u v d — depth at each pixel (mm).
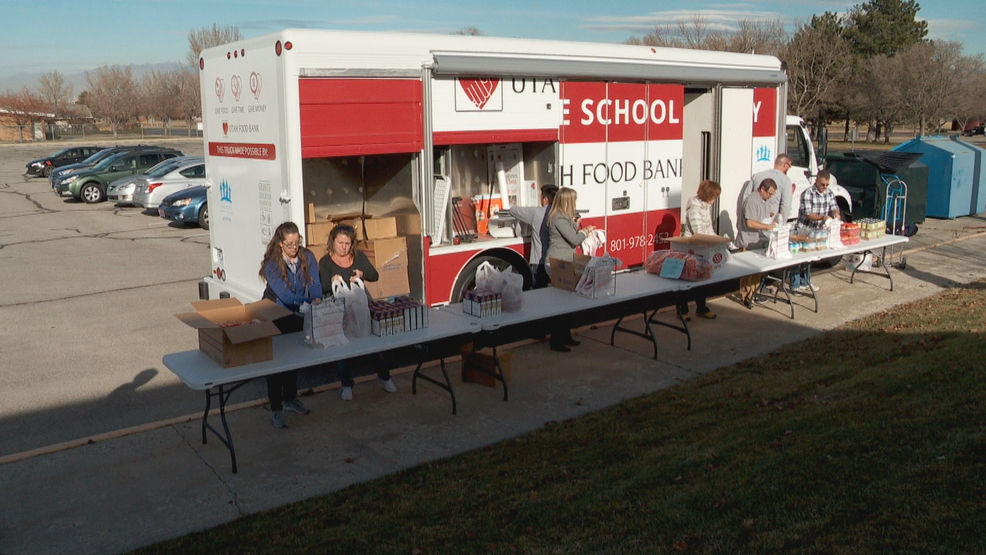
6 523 4293
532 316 6078
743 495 4137
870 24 49250
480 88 7059
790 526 3779
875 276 10508
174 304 9797
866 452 4574
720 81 9117
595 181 8148
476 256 7434
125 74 66125
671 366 6941
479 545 3803
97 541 4098
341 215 7188
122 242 14820
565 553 3676
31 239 15258
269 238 6492
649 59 8406
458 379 6715
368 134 6402
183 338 8250
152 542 4070
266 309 5133
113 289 10703
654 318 8578
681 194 9117
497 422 5711
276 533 4047
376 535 3969
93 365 7348
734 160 9555
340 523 4148
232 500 4551
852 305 8961
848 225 9094
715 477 4398
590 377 6691
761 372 6562
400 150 6613
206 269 12125
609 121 8156
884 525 3721
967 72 44875
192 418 5805
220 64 6938
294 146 6043
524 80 7375
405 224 7020
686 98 9562
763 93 9797
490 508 4219
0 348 7926
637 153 8500
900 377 5988
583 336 7953
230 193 7094
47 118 64312
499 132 7250
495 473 4727
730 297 9477
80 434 5719
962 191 16141
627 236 8570
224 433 5543
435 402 6148
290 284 5641
